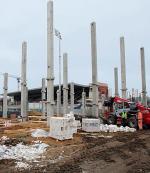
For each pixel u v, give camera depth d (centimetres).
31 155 1614
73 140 2094
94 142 2059
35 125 2961
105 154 1614
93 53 3294
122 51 3953
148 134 2602
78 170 1266
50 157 1567
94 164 1385
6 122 3659
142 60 4644
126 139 2216
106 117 3547
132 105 3316
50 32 2525
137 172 1256
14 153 1647
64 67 4184
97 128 2697
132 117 3231
